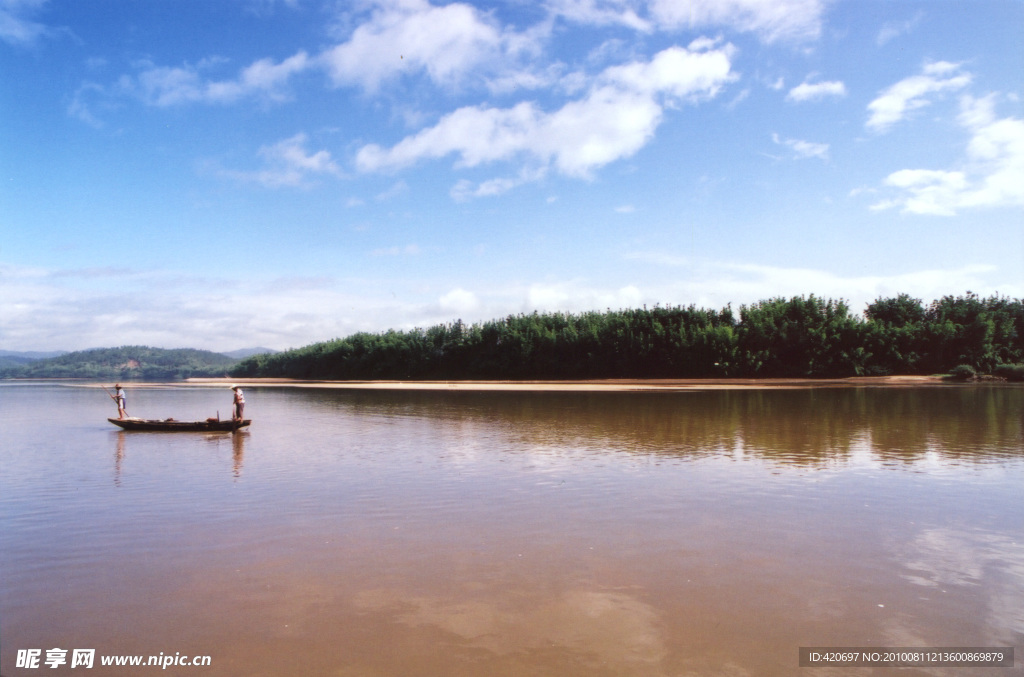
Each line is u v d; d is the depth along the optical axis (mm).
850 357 80188
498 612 7941
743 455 19578
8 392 82125
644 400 46406
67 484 16016
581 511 12805
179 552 10344
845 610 7988
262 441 24484
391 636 7309
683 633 7371
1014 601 8273
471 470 17438
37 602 8383
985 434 24344
